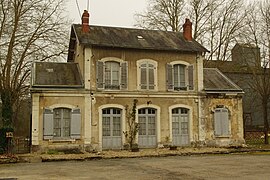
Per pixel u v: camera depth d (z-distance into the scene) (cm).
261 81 2973
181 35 2517
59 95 2036
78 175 1222
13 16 2270
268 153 1962
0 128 2072
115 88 2155
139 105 2177
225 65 3400
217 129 2294
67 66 2309
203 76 2497
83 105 2073
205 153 1958
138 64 2209
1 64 2270
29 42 2328
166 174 1202
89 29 2302
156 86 2220
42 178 1165
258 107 3641
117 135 2133
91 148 2050
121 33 2350
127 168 1389
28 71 2439
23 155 1886
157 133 2191
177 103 2250
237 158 1702
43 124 1989
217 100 2323
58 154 1917
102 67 2136
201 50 2309
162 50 2248
